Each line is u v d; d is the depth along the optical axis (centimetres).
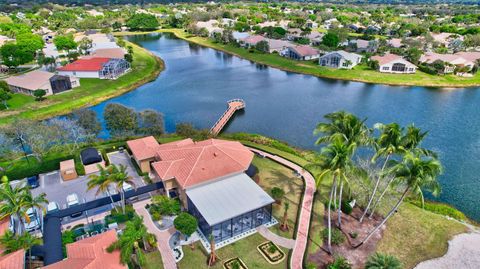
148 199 4981
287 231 4372
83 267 3203
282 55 15888
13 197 3700
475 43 17075
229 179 4819
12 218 4134
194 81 12188
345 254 4044
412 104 9981
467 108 9650
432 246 4247
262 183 5450
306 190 5269
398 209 4916
